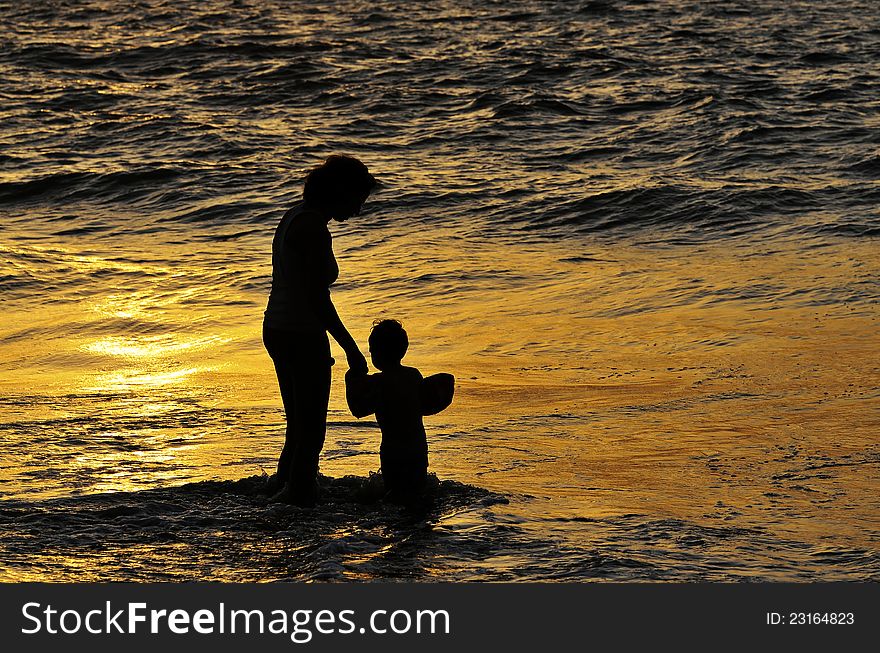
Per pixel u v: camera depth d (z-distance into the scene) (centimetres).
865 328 2361
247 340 2511
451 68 7325
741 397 1808
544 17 9912
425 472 1109
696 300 2738
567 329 2498
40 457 1300
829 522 1045
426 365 2180
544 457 1372
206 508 1059
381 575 842
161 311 2827
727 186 4147
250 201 4219
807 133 5169
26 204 4288
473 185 4362
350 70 7281
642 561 873
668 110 5856
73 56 8106
